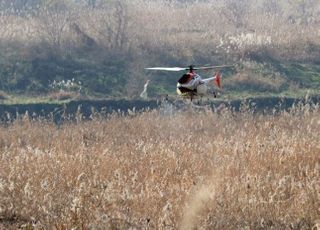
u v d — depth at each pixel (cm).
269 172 7312
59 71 17875
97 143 10000
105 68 18088
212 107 15388
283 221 5959
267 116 12975
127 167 8081
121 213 5831
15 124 12256
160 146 9169
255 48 19238
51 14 19550
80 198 6078
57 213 5981
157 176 7619
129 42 19288
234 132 11412
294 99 16262
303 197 6400
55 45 18862
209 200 6341
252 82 17538
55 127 12138
